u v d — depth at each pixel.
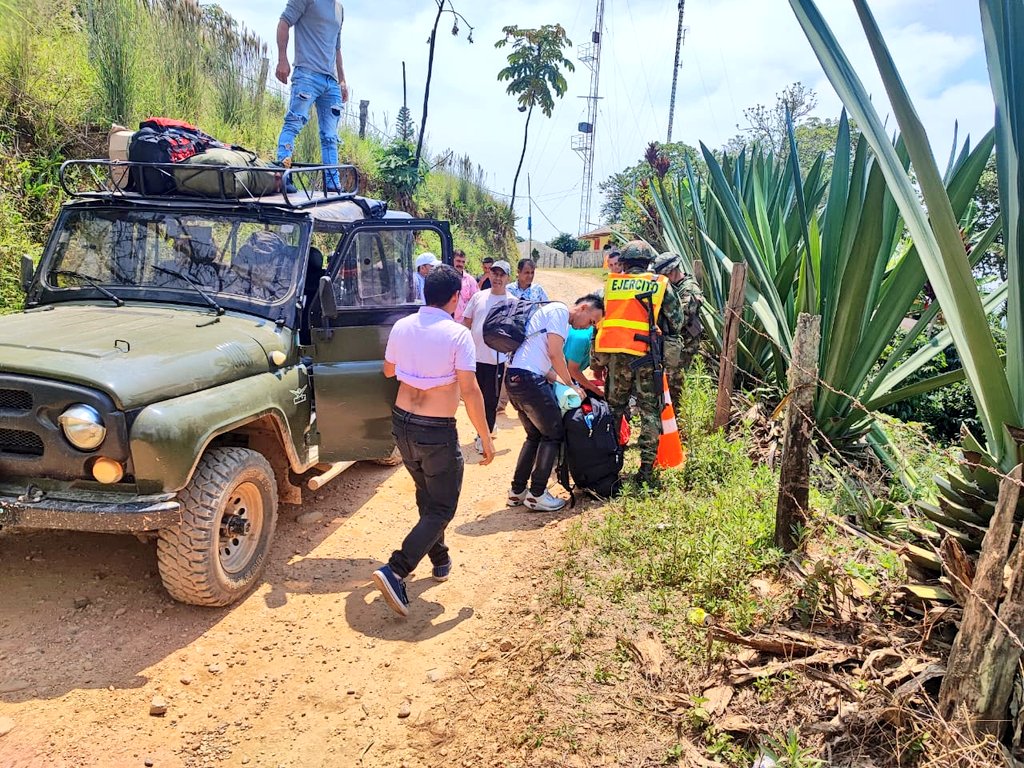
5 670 3.10
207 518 3.47
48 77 8.02
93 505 3.17
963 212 4.05
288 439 4.23
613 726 2.79
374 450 4.73
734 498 4.34
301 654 3.47
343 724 3.03
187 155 4.59
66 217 4.58
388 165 15.24
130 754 2.76
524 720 2.91
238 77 11.96
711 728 2.66
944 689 2.36
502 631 3.66
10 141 7.41
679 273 6.14
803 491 3.57
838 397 5.05
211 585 3.55
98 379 3.15
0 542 4.05
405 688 3.26
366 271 5.09
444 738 2.95
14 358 3.21
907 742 2.38
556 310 5.03
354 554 4.57
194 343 3.72
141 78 9.09
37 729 2.81
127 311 4.15
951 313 2.73
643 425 5.10
